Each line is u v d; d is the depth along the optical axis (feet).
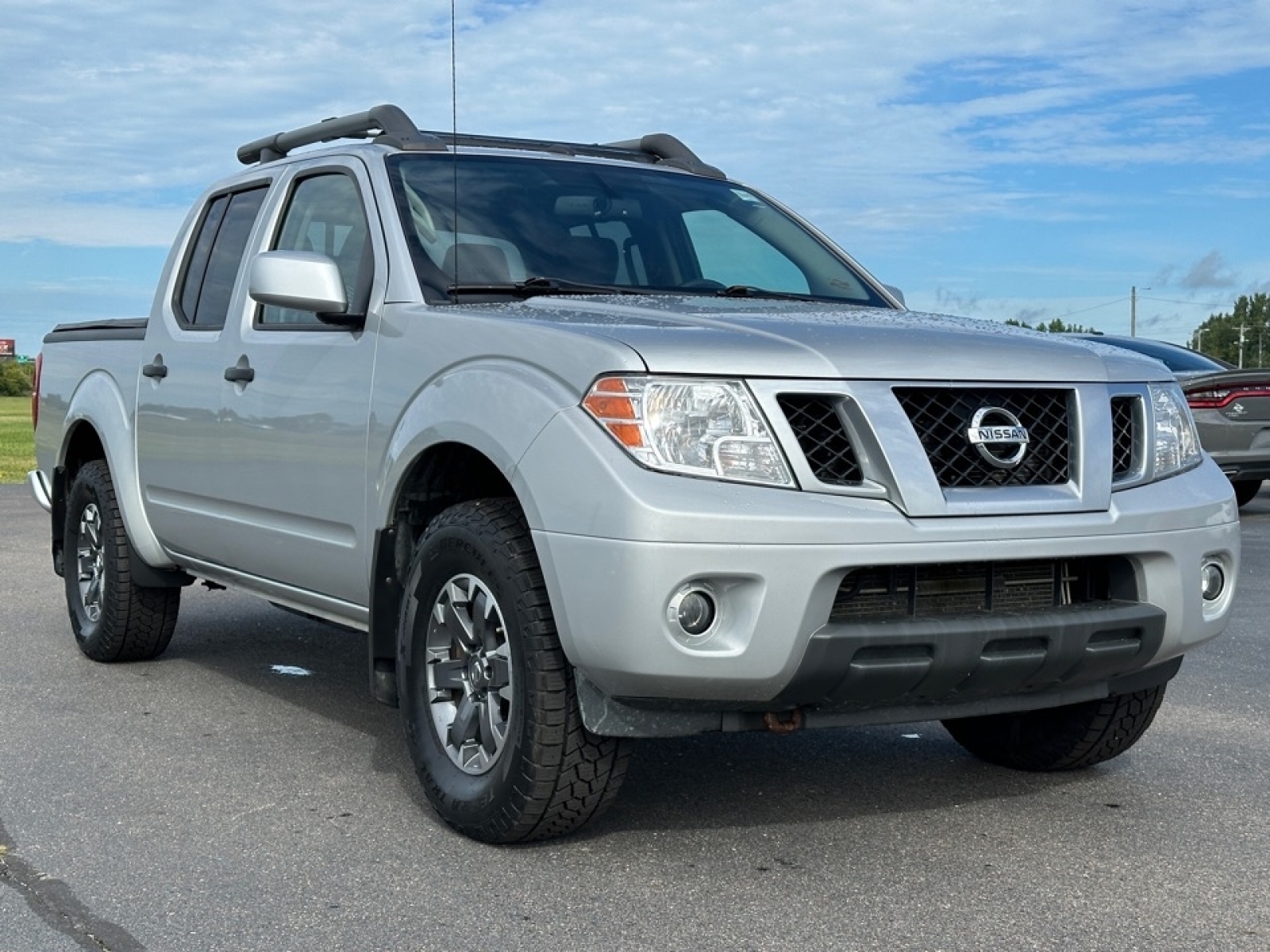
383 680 14.21
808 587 11.12
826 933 10.61
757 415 11.37
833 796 14.26
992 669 11.88
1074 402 12.50
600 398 11.43
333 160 16.56
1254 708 18.16
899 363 11.82
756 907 11.18
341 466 14.62
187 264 19.19
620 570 11.03
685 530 10.93
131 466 19.56
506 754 12.22
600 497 11.18
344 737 16.57
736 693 11.37
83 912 11.08
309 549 15.43
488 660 12.63
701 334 11.78
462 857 12.37
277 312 16.53
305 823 13.34
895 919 10.89
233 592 27.81
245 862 12.23
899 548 11.32
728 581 11.11
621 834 13.01
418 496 13.71
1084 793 14.40
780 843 12.78
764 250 16.92
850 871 12.01
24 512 43.42
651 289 15.35
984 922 10.84
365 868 12.09
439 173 15.85
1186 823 13.38
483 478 13.98
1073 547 12.10
